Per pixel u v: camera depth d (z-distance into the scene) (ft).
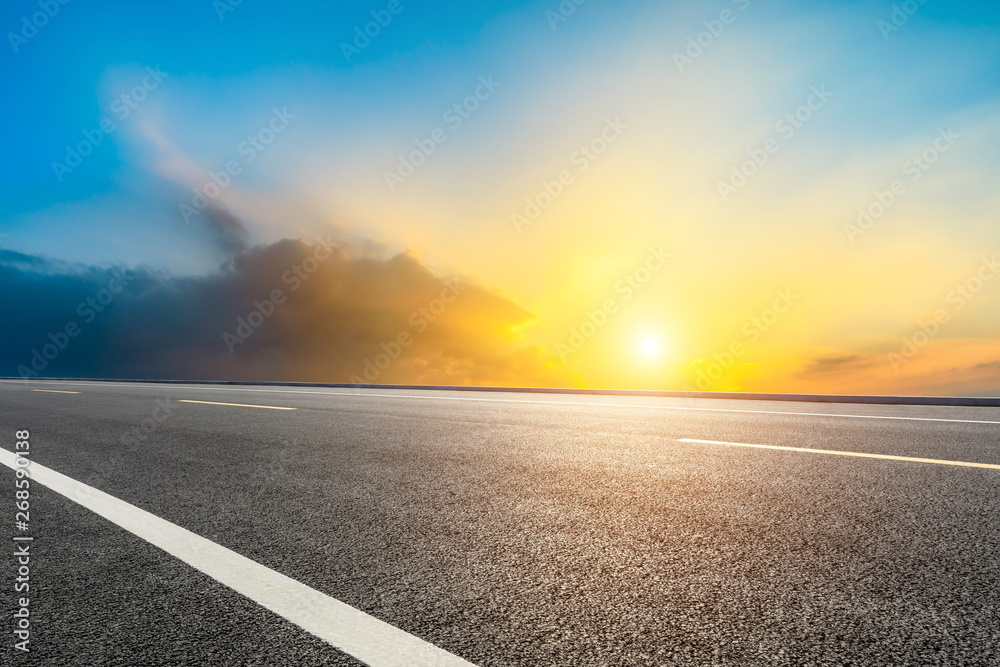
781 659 4.87
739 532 8.21
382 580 6.79
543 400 33.42
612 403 30.42
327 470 13.29
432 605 6.08
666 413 24.45
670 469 12.54
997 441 15.33
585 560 7.29
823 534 8.04
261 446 16.97
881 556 7.17
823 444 15.26
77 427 22.56
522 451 15.21
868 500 9.68
